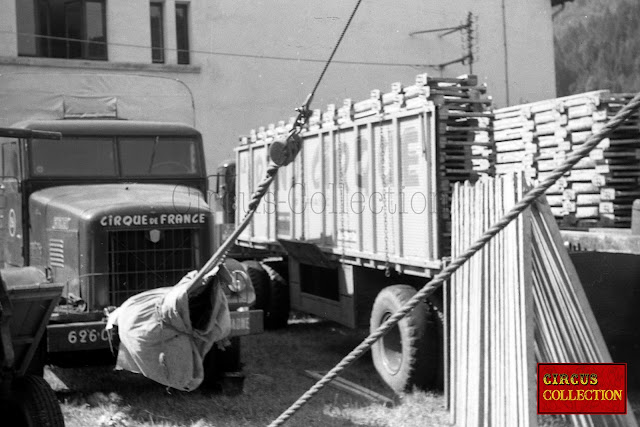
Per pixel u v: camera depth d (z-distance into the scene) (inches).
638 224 249.6
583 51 1327.5
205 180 326.3
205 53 749.9
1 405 224.4
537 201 214.4
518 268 212.5
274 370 323.6
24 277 220.2
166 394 284.4
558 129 313.3
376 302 289.3
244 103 763.4
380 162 299.9
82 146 310.0
